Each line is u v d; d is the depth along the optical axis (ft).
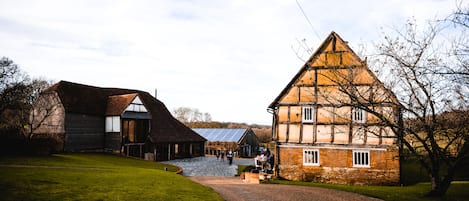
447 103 43.96
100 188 45.24
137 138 133.28
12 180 44.86
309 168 79.15
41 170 57.93
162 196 42.68
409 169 94.02
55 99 118.42
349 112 76.95
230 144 171.32
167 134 143.64
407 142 48.78
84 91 132.16
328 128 78.64
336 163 77.51
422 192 55.47
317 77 80.59
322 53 80.69
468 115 42.65
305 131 80.28
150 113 137.69
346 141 77.10
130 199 39.63
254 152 188.55
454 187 60.59
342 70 76.02
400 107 48.08
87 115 123.65
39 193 38.81
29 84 127.34
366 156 75.72
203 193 48.19
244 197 49.34
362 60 49.60
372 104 49.44
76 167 69.15
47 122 119.03
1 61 111.75
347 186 67.72
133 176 60.44
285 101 82.58
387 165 73.97
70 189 42.80
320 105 79.61
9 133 83.66
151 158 128.47
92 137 124.88
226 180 84.48
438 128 45.83
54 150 101.30
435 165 50.08
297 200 47.78
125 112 126.72
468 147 45.78
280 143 81.71
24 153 83.25
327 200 48.26
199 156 164.45
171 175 68.54
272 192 55.06
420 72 43.11
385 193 54.70
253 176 79.92
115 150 125.80
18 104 112.47
